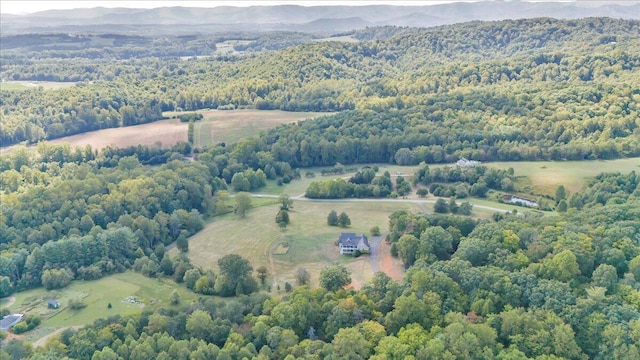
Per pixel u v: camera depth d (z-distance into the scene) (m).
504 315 122.00
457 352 113.00
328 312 132.75
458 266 141.12
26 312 153.25
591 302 122.50
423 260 154.88
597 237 148.88
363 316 129.50
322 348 118.75
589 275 138.88
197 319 131.00
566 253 136.12
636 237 149.00
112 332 131.75
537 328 118.19
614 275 132.00
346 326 126.62
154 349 123.50
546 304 124.31
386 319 126.56
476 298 129.75
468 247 150.75
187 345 123.31
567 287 128.50
